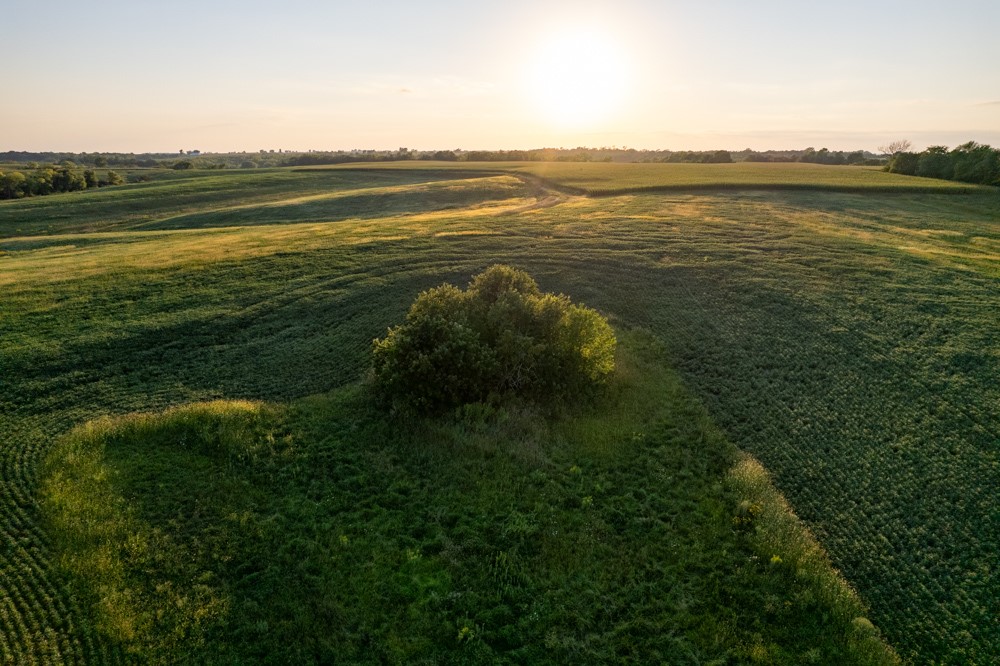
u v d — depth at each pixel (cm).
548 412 2495
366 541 1820
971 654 1471
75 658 1402
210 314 3444
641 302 3659
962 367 2681
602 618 1582
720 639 1516
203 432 2273
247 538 1803
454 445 2259
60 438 2259
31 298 3634
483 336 2622
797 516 1948
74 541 1733
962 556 1752
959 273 3881
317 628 1523
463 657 1464
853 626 1530
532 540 1836
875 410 2456
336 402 2591
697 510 1973
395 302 3662
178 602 1555
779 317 3328
